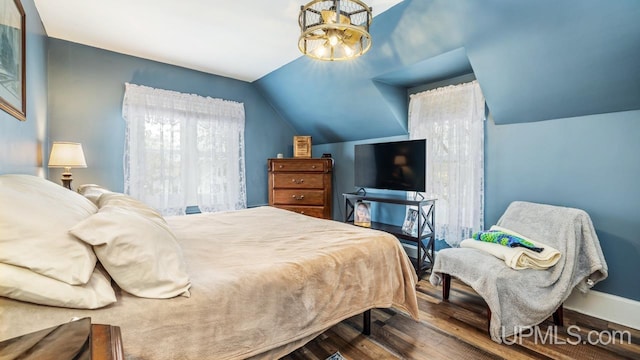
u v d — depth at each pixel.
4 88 1.51
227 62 3.53
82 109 3.10
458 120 2.98
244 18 2.51
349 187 4.53
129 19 2.54
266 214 2.68
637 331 1.99
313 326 1.42
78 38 2.93
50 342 0.65
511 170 2.68
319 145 5.02
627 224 2.10
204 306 1.07
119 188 3.32
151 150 3.44
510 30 2.10
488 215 2.85
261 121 4.52
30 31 2.15
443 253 2.31
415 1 2.26
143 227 1.11
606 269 1.99
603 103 2.13
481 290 1.93
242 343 1.15
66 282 0.88
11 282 0.80
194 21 2.57
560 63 2.08
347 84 3.47
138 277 1.02
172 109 3.57
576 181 2.32
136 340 0.92
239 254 1.54
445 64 2.79
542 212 2.25
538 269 1.99
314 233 2.00
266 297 1.24
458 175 2.99
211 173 3.90
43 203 1.01
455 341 1.87
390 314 2.24
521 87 2.38
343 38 1.83
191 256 1.49
